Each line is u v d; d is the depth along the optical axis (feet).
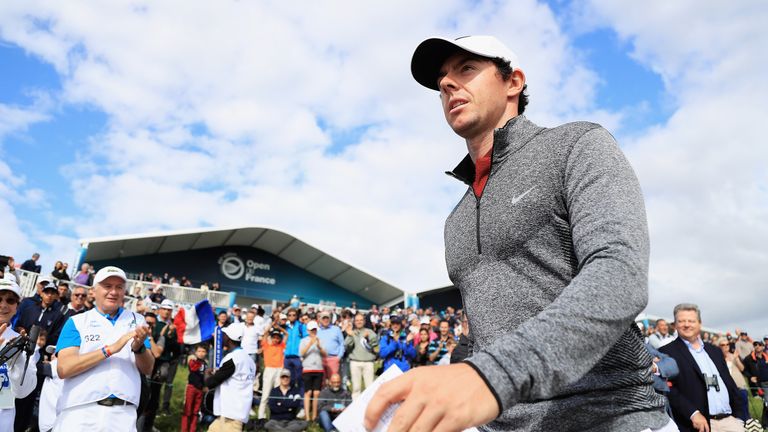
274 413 32.42
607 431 3.98
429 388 2.39
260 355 44.04
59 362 15.42
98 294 16.79
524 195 4.46
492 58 5.19
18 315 27.81
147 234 102.89
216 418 28.66
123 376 15.98
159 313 35.47
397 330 38.78
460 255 5.11
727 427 19.11
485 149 5.31
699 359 19.71
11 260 44.86
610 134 4.25
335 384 34.14
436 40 5.14
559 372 2.58
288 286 127.85
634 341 4.17
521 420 4.20
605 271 2.96
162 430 29.91
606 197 3.58
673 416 18.48
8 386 16.97
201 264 121.19
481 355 2.58
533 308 4.32
